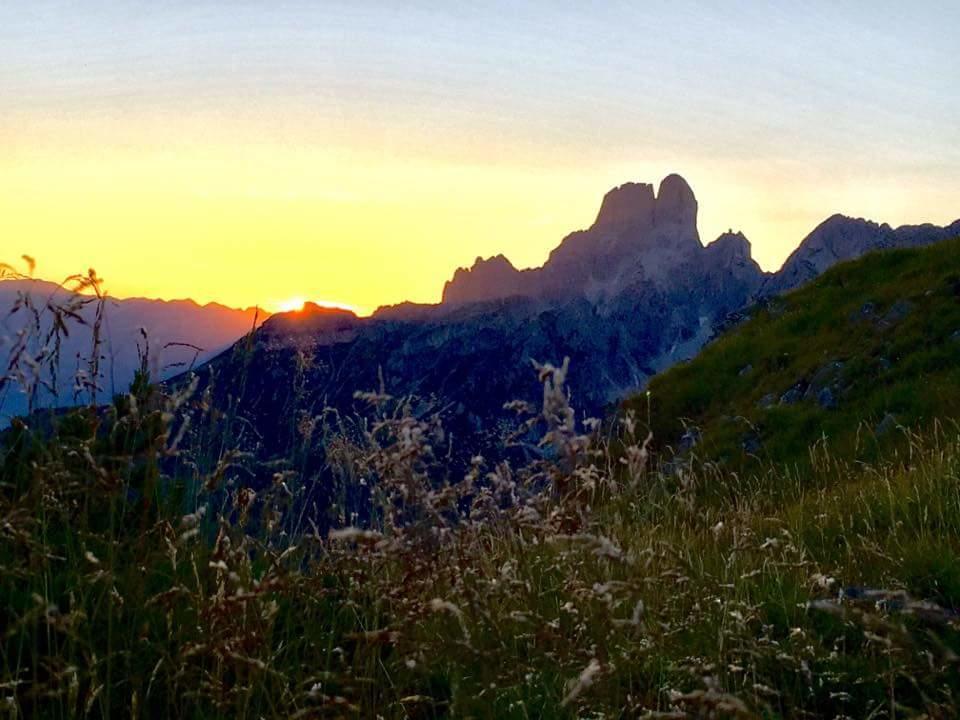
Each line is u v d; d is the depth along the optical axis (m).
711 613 5.18
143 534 4.14
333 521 4.14
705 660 4.74
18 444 4.55
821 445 19.17
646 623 4.75
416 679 4.52
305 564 4.88
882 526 9.22
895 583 6.50
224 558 3.72
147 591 4.42
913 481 10.26
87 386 3.83
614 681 4.20
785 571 6.68
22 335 3.52
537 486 3.54
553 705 4.25
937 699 4.75
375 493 3.82
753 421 21.84
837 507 9.88
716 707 3.01
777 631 5.79
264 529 4.09
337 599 5.23
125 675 4.24
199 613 3.77
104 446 4.39
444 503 3.33
